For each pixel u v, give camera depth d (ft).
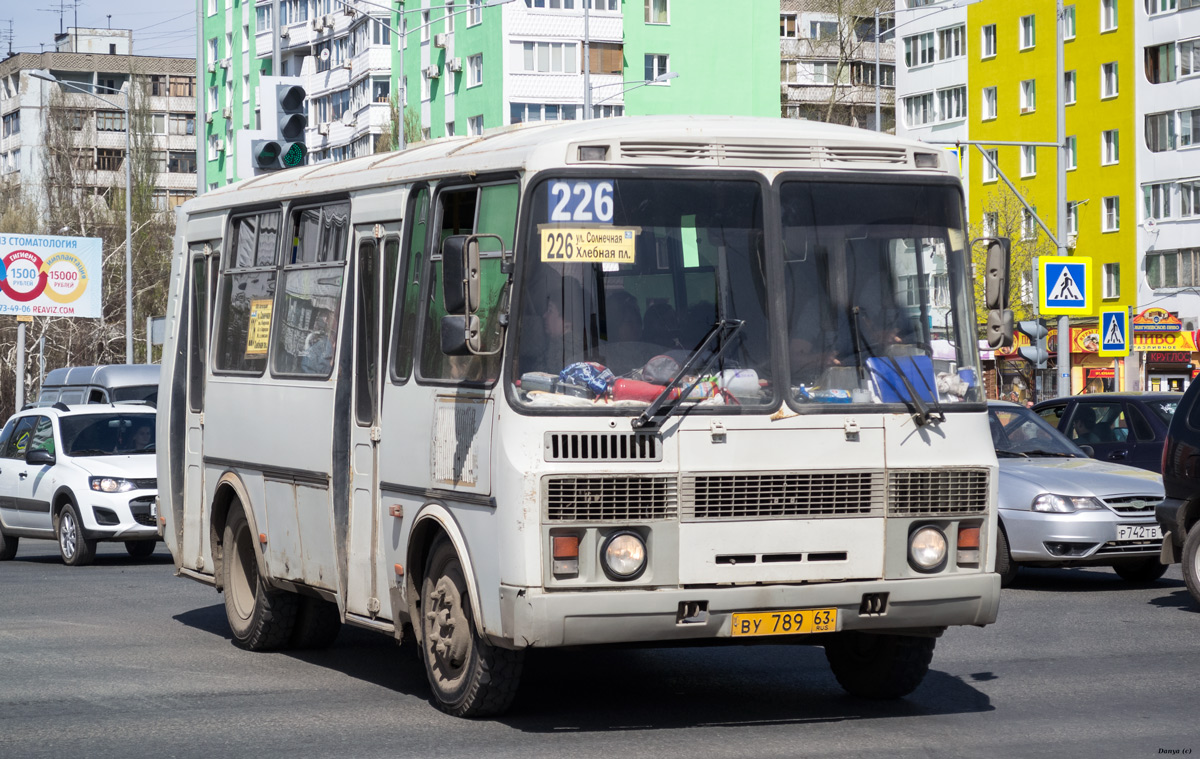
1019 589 49.85
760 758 25.32
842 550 26.86
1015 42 228.02
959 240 28.37
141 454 64.59
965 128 239.50
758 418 26.48
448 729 27.84
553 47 227.40
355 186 32.89
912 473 27.35
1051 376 209.87
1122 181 207.21
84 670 34.83
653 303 26.48
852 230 27.61
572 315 26.14
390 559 30.37
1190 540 44.32
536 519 25.52
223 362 38.83
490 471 26.30
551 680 33.14
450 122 236.63
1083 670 34.17
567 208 26.37
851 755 25.53
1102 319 99.66
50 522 63.41
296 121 62.80
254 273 37.50
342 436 32.48
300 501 34.17
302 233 35.35
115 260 248.32
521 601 25.44
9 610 45.91
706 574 26.13
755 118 28.99
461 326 25.90
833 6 236.84
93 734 27.81
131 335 185.47
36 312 177.78
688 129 27.25
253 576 37.86
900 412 27.37
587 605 25.41
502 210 27.20
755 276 26.96
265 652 37.65
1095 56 212.02
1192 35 197.77
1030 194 223.92
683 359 26.43
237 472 37.58
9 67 416.67
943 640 38.70
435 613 28.81
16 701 31.04
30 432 67.41
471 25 231.09
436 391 28.58
